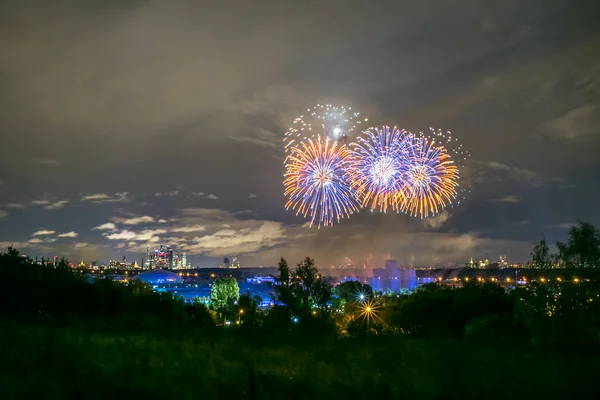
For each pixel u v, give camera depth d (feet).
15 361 38.29
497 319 89.20
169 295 113.50
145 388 32.40
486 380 37.42
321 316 92.89
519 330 84.99
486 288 116.78
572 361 48.83
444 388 35.27
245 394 32.73
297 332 73.87
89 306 94.79
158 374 35.78
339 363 45.34
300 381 35.40
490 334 83.10
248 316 90.27
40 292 91.86
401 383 36.27
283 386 34.27
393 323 111.86
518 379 38.17
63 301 93.71
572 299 79.61
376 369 43.01
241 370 37.32
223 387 33.30
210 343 55.57
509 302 111.55
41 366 37.47
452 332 101.24
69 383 32.81
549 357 51.52
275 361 45.75
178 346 50.08
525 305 82.74
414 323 111.14
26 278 95.14
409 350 51.90
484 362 45.44
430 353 48.98
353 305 115.24
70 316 81.82
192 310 121.29
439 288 123.24
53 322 74.08
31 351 42.37
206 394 32.40
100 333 62.08
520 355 52.03
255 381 33.30
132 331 68.95
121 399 31.27
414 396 34.06
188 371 37.19
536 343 71.87
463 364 43.39
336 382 34.14
